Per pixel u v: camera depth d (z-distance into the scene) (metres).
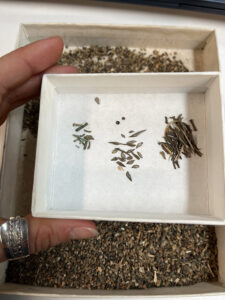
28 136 0.15
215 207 0.11
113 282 0.13
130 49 0.16
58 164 0.12
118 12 0.17
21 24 0.14
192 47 0.16
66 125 0.12
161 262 0.13
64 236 0.11
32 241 0.11
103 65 0.16
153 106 0.12
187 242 0.14
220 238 0.13
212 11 0.16
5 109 0.14
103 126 0.12
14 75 0.12
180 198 0.12
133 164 0.12
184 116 0.12
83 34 0.15
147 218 0.10
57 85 0.12
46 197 0.11
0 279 0.13
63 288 0.13
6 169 0.13
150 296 0.11
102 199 0.12
